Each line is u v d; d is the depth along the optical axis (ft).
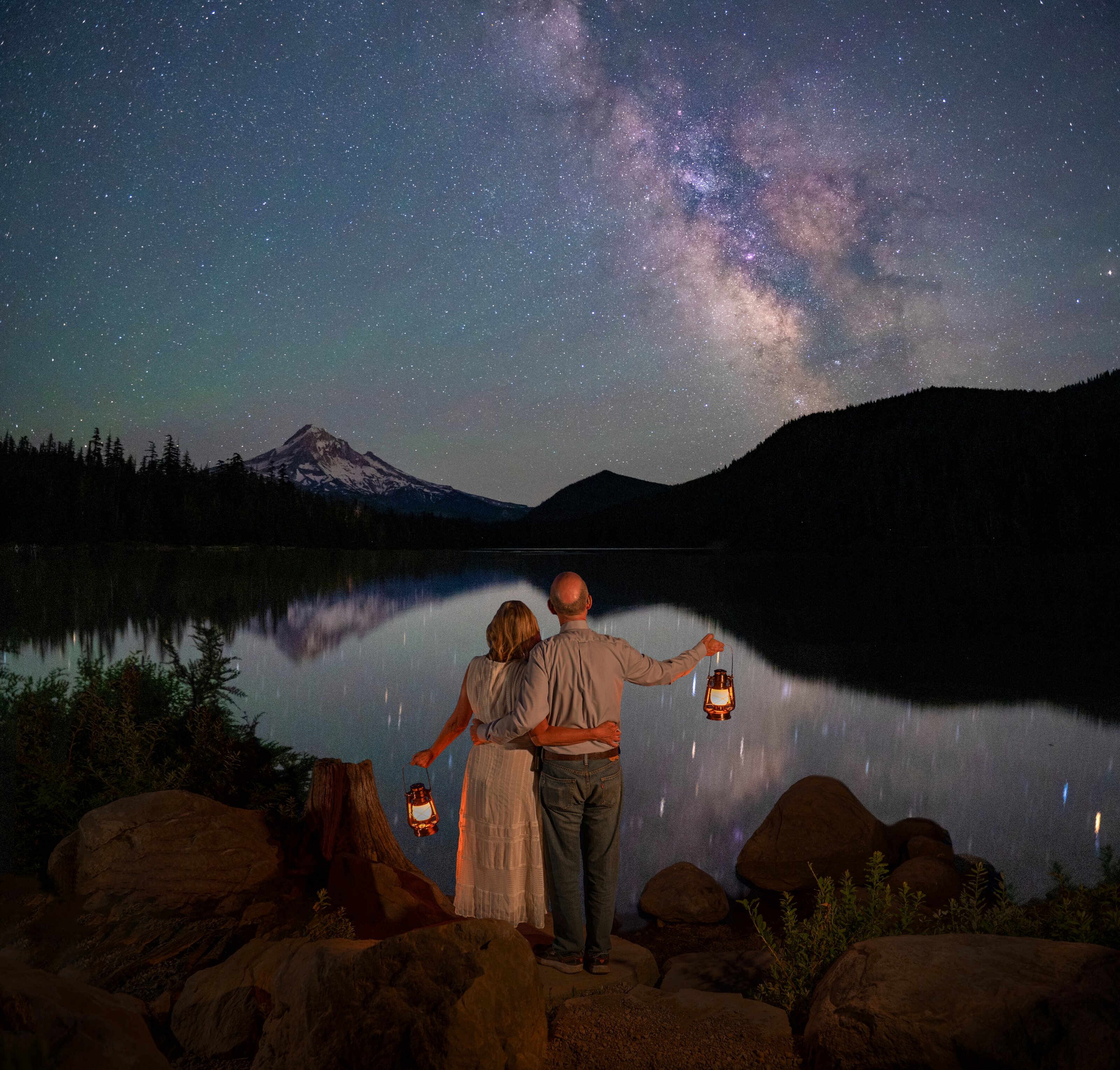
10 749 12.06
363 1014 6.76
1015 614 100.12
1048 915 11.08
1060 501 380.78
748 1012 8.57
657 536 575.38
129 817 13.05
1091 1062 6.23
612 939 12.21
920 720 38.55
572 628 10.69
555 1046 7.90
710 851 21.16
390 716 37.32
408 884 13.70
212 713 18.98
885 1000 7.15
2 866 12.44
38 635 21.09
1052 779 28.04
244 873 12.84
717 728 36.68
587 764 10.37
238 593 125.90
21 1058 4.75
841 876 17.97
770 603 116.16
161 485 316.60
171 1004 9.62
